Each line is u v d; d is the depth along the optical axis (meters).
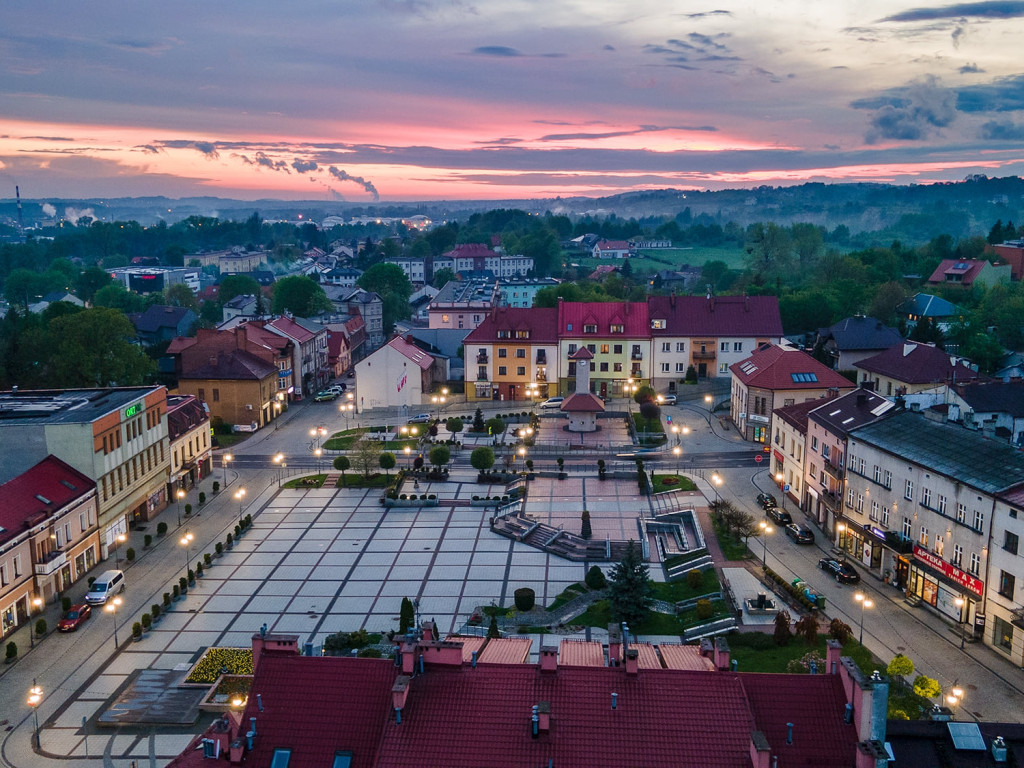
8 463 92.69
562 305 167.00
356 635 74.88
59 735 63.34
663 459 126.25
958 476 75.19
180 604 84.50
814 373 132.88
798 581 82.00
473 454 119.50
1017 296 178.62
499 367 164.25
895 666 62.44
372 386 160.88
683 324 163.62
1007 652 69.94
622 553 93.94
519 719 41.78
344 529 104.00
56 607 84.44
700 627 75.25
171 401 124.88
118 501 99.06
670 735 40.81
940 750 42.09
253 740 42.62
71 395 108.38
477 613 80.25
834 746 40.56
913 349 141.00
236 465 130.75
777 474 114.94
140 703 66.94
